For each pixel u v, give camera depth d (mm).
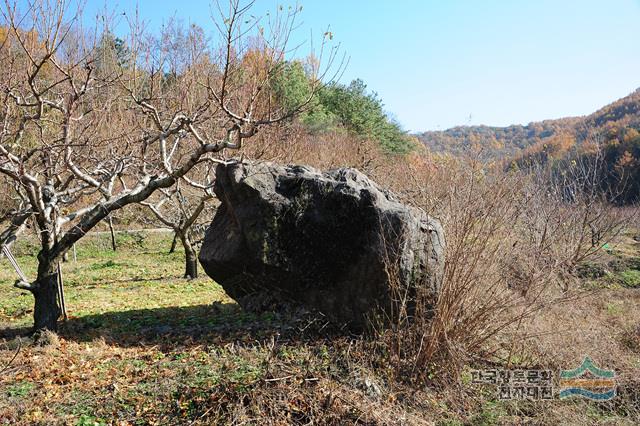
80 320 8477
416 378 6012
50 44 6605
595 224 10305
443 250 6816
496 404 5844
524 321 6645
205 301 10312
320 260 7000
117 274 14570
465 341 6258
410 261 6590
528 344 6688
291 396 5324
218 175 7516
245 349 6555
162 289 11922
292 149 14664
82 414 4992
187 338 7352
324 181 7043
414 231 6715
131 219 22656
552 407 5781
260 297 8023
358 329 6973
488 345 6621
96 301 10453
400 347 6301
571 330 6941
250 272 7297
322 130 23703
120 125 9680
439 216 7238
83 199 15906
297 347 6605
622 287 11352
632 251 14227
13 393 5359
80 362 6301
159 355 6605
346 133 26656
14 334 7539
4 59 7750
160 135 7461
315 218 6918
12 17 5832
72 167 7016
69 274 14641
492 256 6336
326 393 5434
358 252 6859
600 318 8203
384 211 6742
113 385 5539
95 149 8680
